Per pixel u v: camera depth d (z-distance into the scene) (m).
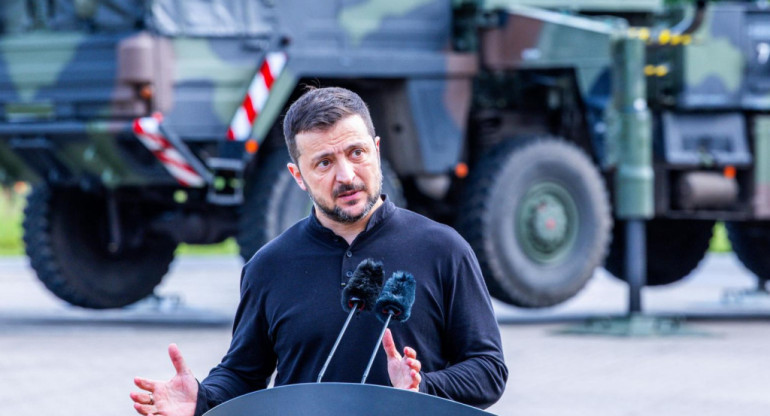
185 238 27.39
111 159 25.17
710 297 36.25
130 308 31.72
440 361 8.98
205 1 25.14
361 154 8.73
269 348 9.31
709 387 20.02
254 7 25.56
